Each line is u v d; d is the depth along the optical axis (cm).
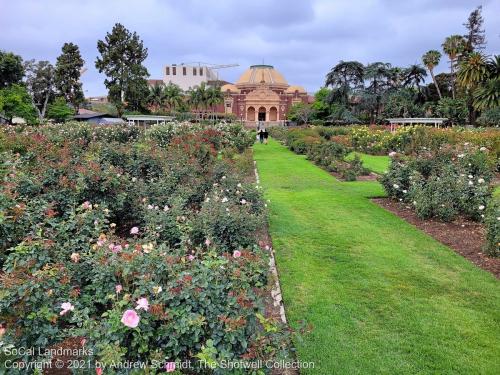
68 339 292
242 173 1032
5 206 449
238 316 280
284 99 9862
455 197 806
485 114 4703
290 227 779
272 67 10831
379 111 6569
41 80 5909
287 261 595
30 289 293
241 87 10019
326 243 682
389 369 342
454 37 5997
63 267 338
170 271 317
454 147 1055
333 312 438
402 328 406
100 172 620
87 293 347
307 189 1219
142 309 274
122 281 326
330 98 6944
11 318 293
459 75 4619
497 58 4247
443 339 387
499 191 1092
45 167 652
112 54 6019
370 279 530
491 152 1418
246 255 371
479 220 784
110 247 352
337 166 1605
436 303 461
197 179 801
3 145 1071
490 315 435
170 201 638
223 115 8856
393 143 2377
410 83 6412
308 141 2369
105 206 534
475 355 362
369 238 710
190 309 283
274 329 285
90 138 1692
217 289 300
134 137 1927
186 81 12300
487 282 519
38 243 359
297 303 460
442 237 713
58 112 5472
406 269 565
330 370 340
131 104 6316
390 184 1016
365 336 391
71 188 599
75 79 6109
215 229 530
